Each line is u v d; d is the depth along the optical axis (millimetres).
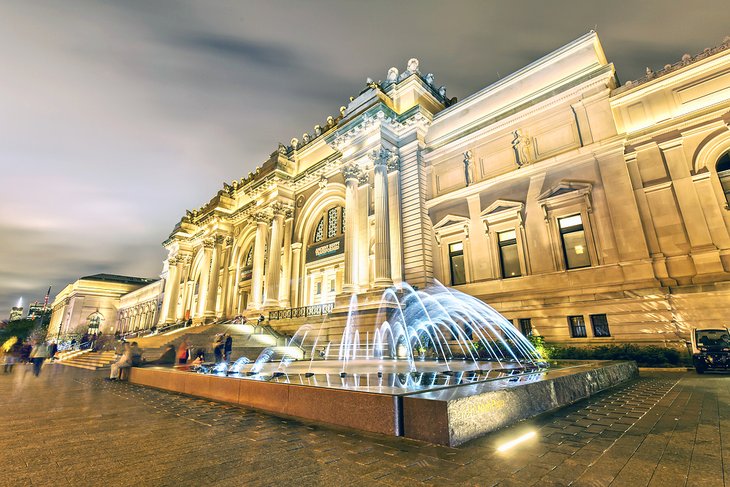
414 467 3852
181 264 52625
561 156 18781
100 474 3859
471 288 20875
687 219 15219
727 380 10117
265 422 6215
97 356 28844
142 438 5316
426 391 5375
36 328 103562
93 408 8078
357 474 3707
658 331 14680
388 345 18844
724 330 12617
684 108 16344
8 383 14414
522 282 19078
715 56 15805
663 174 16141
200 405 8242
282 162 34938
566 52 20219
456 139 23672
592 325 16469
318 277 31250
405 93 26453
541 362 11969
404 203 24375
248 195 39156
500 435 4918
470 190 22188
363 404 5500
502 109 22156
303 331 24594
